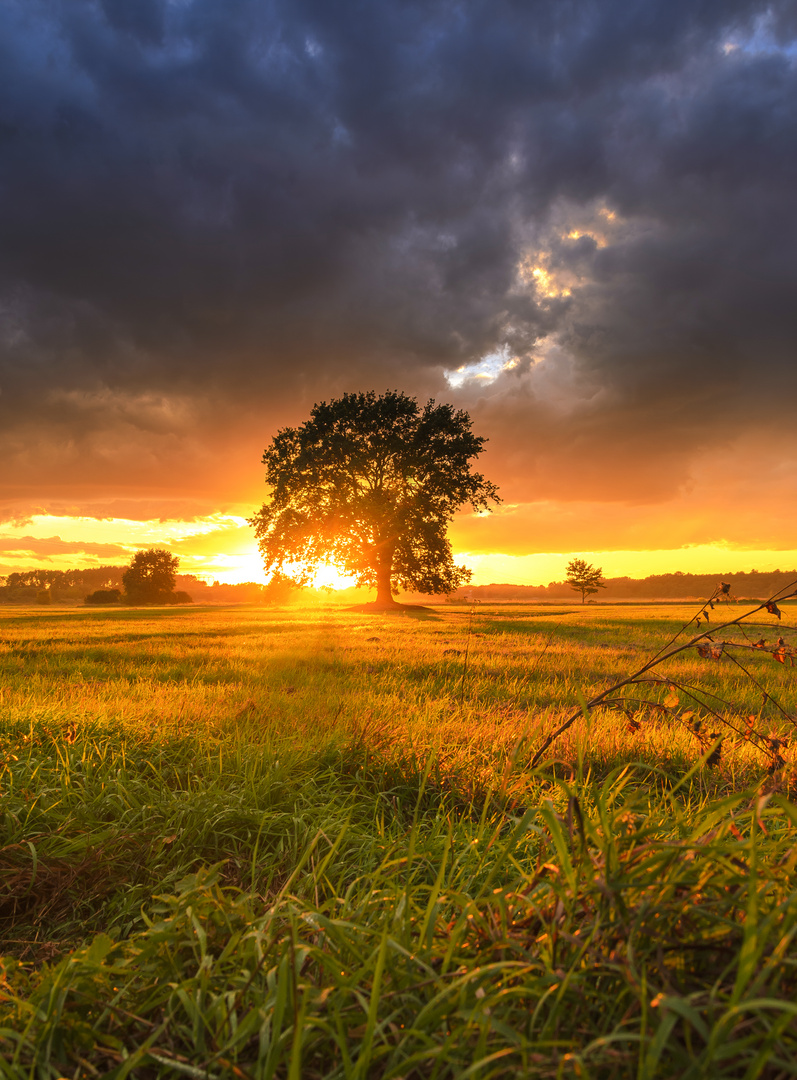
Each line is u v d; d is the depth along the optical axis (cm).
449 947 153
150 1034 160
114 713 605
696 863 156
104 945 190
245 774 427
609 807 283
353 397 5778
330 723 563
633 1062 111
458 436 5753
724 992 126
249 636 2070
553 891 169
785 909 125
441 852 310
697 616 366
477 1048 118
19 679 958
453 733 541
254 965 184
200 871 255
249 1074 132
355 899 264
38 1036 155
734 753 480
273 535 5719
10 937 256
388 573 5859
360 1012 151
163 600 15012
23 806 357
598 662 1223
